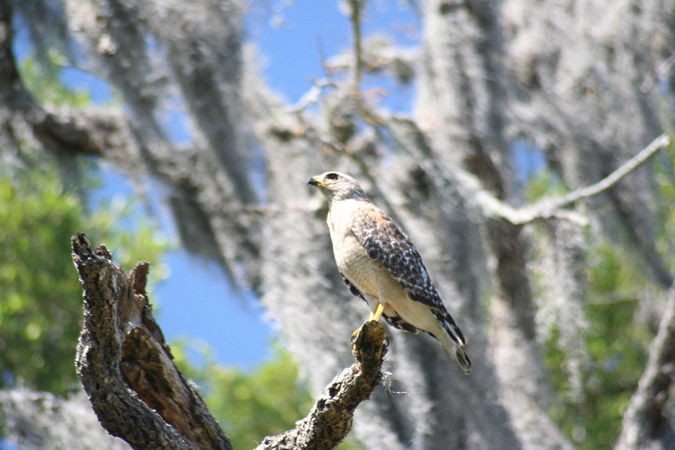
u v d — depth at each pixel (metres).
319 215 10.52
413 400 9.31
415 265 7.57
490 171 11.91
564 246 10.44
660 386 10.65
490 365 9.85
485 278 10.78
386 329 9.55
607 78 13.00
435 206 10.80
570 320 10.51
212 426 5.46
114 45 10.89
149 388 5.37
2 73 11.96
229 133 11.09
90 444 8.23
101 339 4.86
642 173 12.75
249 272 11.94
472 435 9.35
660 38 13.50
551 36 13.66
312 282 10.12
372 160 11.72
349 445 12.54
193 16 10.97
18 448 8.28
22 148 12.55
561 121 12.98
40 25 11.73
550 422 11.37
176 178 11.79
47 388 12.28
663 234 13.38
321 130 11.46
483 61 12.00
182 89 10.98
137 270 5.54
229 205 11.69
